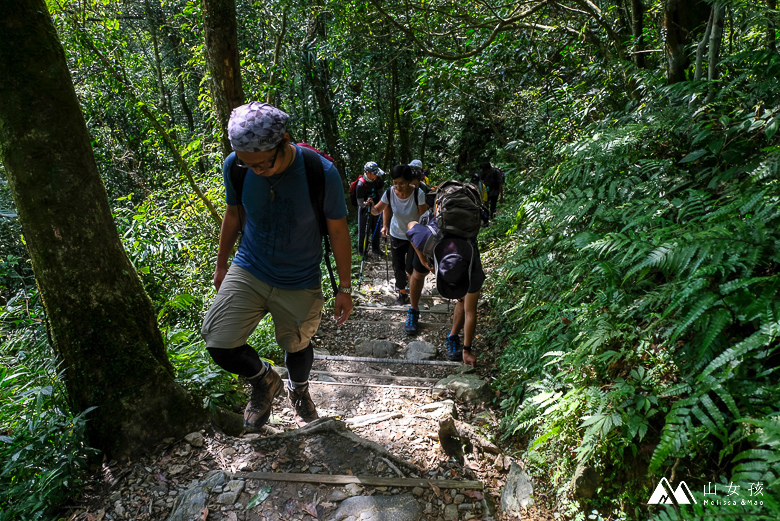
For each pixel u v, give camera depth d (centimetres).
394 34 917
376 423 312
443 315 575
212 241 647
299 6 993
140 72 1270
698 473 199
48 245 251
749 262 199
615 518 217
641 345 237
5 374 289
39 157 245
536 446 257
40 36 245
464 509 231
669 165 316
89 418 257
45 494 218
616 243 259
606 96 584
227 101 511
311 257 254
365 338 504
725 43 477
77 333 256
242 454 261
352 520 222
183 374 309
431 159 1808
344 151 1452
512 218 732
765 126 271
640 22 569
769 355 200
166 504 231
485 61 811
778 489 153
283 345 272
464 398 355
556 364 301
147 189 746
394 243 560
